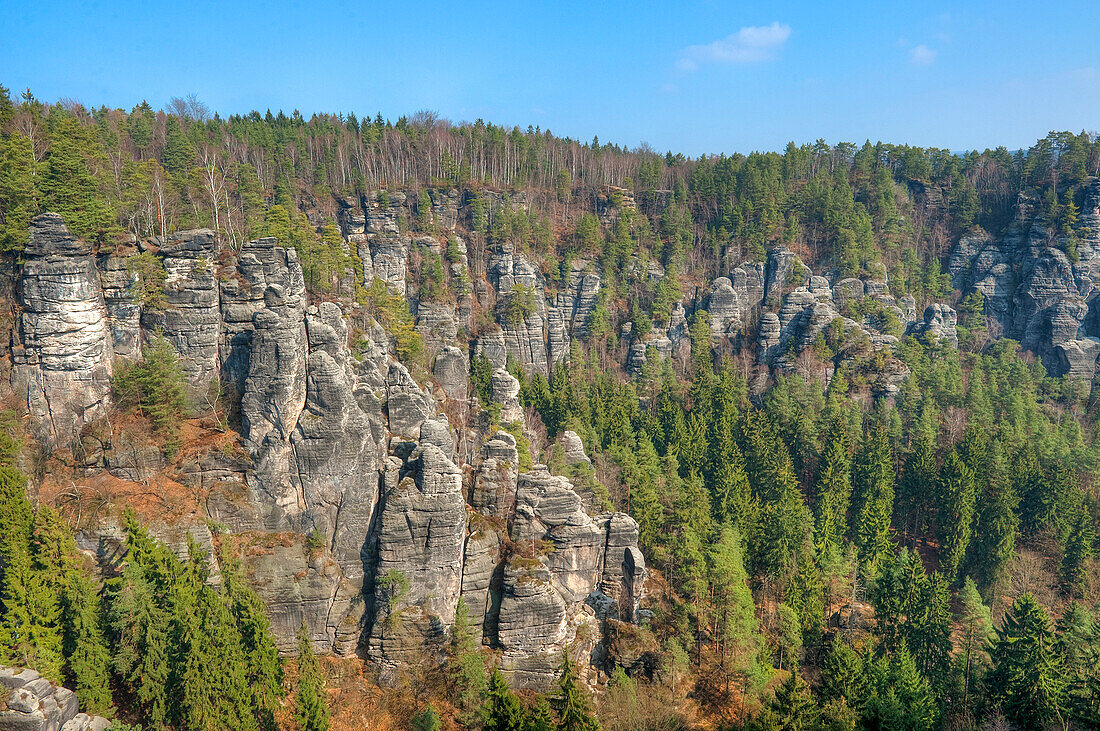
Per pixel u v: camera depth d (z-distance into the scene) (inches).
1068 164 7475.4
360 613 2711.6
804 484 4640.8
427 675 2640.3
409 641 2640.3
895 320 6432.1
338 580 2709.2
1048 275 6978.4
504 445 3056.1
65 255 2618.1
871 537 3745.1
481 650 2787.9
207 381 2871.6
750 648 2733.8
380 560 2684.5
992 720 2436.0
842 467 4197.8
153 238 2910.9
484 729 2226.9
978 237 7504.9
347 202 6476.4
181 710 2100.1
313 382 2699.3
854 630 3056.1
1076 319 6835.6
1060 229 7071.9
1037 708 2410.2
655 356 6279.5
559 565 2994.6
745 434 4623.5
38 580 2112.5
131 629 2151.8
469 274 6382.9
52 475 2532.0
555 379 5344.5
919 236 7726.4
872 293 6737.2
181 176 3951.8
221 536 2596.0
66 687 2114.9
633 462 3907.5
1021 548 3964.1
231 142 6318.9
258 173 6215.6
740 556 3102.9
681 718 2664.9
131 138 5733.3
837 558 3304.6
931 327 6569.9
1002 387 5772.6
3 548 2081.7
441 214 6712.6
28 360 2618.1
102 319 2743.6
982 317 7071.9
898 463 4800.7
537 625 2800.2
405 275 6318.9
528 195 7249.0
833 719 2258.9
